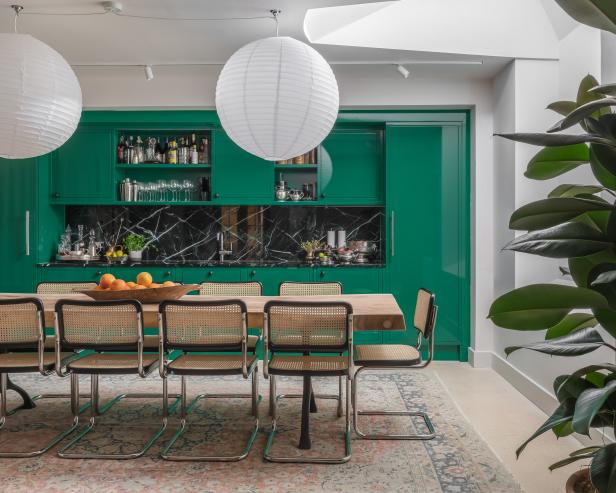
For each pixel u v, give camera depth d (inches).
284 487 99.0
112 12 135.2
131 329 114.1
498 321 62.9
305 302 109.6
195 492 97.1
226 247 221.5
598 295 55.9
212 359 122.9
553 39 165.5
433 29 163.8
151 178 219.6
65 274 197.8
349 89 191.6
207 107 195.8
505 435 126.0
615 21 50.2
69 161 204.4
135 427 129.6
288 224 221.6
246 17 141.9
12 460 111.0
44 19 142.8
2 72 108.6
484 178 190.9
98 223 221.5
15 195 197.9
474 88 190.9
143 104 194.2
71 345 115.2
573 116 51.1
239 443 119.4
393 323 113.3
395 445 118.3
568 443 120.4
